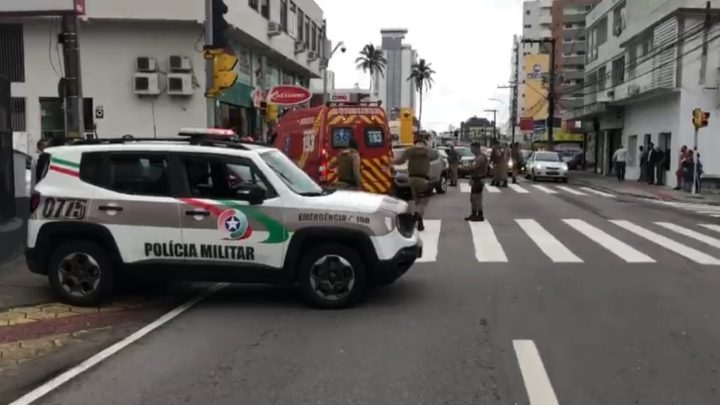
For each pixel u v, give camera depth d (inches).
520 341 255.1
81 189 311.3
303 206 303.6
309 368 225.6
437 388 206.7
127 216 306.5
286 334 266.4
